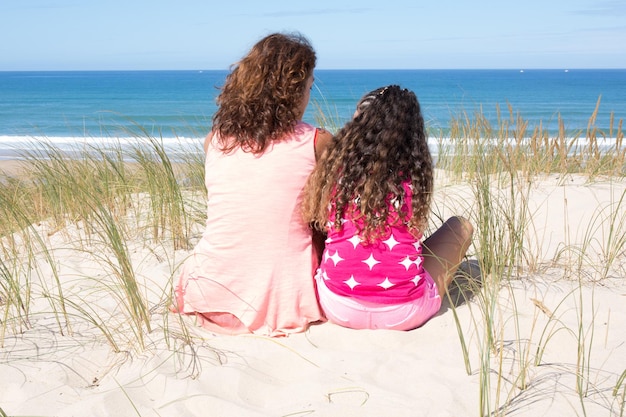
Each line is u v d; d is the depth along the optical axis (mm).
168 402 2293
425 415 2168
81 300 3189
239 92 2916
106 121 31625
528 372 2457
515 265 3646
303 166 2883
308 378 2465
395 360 2578
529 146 6191
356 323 2883
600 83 90562
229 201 2889
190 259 3344
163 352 2684
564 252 3918
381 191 2711
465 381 2400
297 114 2951
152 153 5309
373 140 2764
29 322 3039
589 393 2277
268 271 2873
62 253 4039
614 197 4918
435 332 2867
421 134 2857
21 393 2393
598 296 3209
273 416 2193
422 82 95500
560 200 4934
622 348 2617
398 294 2809
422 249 3051
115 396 2326
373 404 2250
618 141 5738
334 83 92750
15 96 63781
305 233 2947
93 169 5156
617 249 3709
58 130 25969
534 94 66188
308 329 2926
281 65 2863
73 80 111438
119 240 3582
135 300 3000
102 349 2756
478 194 3588
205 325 2953
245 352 2691
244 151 2883
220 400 2289
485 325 2703
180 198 4441
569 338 2721
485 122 5832
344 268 2818
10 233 4281
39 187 5016
